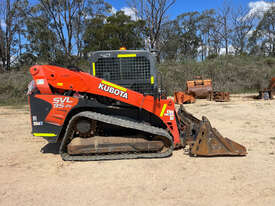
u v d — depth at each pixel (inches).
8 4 1046.4
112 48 1235.9
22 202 113.7
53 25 1040.8
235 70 825.5
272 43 1553.9
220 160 164.9
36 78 172.2
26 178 141.4
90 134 174.1
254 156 171.5
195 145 173.0
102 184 131.5
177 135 185.3
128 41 1298.0
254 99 525.3
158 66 845.8
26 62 1072.8
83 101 172.6
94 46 1175.6
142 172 146.8
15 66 1075.3
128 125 165.9
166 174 143.3
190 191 121.6
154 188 125.6
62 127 172.4
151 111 181.0
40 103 172.2
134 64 192.7
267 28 1590.8
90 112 171.2
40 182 135.5
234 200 112.2
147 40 1163.9
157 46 1171.3
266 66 866.8
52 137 173.0
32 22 1026.7
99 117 165.5
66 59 1011.3
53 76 171.8
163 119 183.5
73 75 172.1
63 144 168.6
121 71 192.5
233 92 719.7
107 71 192.7
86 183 133.2
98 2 1104.2
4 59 1079.0
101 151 167.2
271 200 111.7
